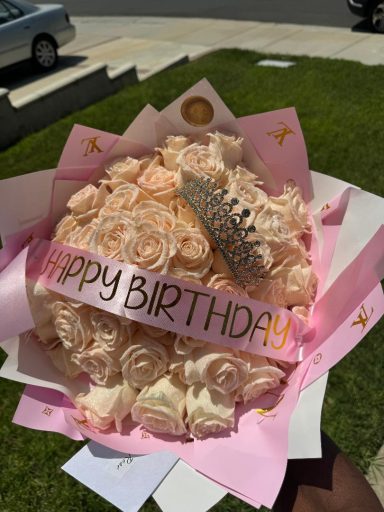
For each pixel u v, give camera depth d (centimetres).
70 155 63
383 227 51
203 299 51
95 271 53
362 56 341
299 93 277
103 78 316
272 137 65
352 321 52
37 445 122
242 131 65
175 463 52
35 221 63
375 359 129
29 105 279
